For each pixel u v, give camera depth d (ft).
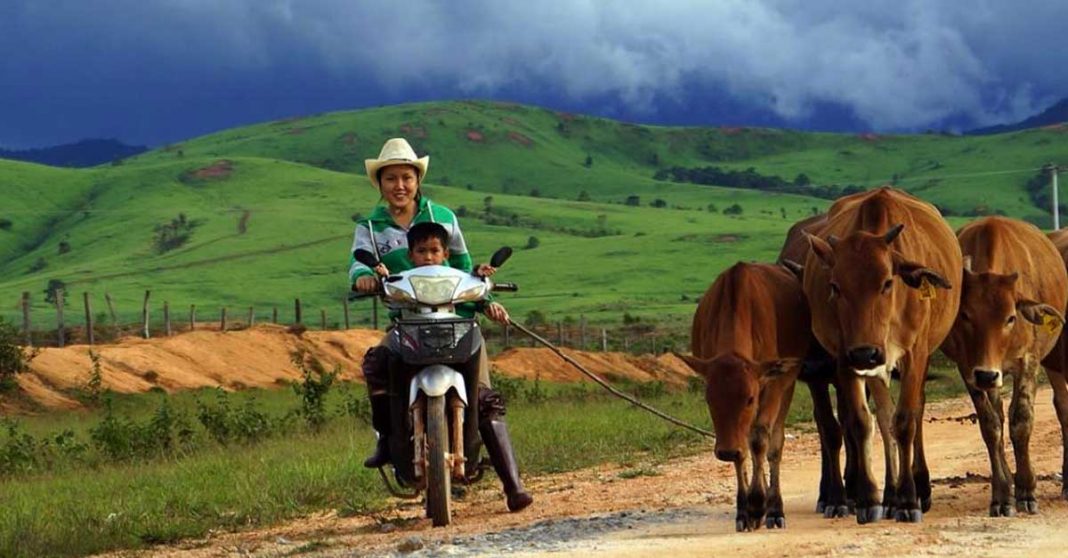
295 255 484.33
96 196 632.38
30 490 50.31
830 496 35.76
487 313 34.17
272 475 47.32
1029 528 29.84
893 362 33.01
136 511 40.63
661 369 152.35
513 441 59.16
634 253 478.59
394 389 33.22
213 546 35.63
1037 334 35.29
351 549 32.24
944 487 39.50
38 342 169.78
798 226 42.11
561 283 424.87
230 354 125.80
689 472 48.06
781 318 34.58
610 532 32.37
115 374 111.34
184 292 416.26
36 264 515.50
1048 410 67.67
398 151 34.81
